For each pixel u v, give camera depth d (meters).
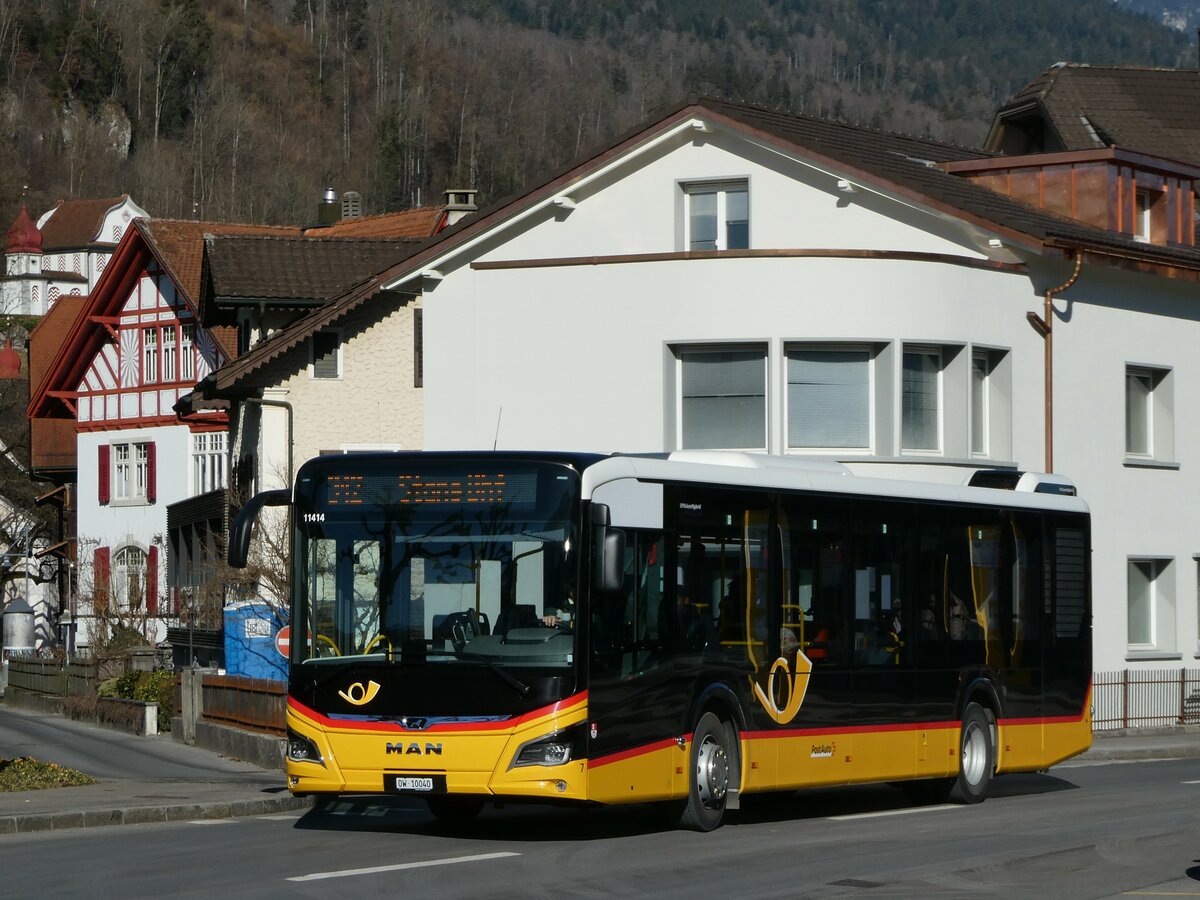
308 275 70.38
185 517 77.81
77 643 97.81
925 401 52.31
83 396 97.25
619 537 24.52
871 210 54.25
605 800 25.02
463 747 24.70
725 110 55.31
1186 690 59.75
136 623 79.50
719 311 51.62
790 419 51.47
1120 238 58.66
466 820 29.55
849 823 29.33
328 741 25.33
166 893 20.64
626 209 56.66
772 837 26.88
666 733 26.45
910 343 51.38
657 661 26.33
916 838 26.77
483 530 25.33
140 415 92.56
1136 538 58.44
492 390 54.97
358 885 21.34
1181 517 60.41
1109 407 57.53
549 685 24.66
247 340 71.62
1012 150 75.00
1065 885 21.95
